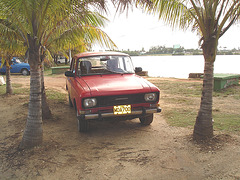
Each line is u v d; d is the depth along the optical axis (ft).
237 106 24.41
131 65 20.93
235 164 11.66
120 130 18.42
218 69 103.04
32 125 15.17
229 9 12.85
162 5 12.86
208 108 14.42
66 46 21.03
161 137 16.31
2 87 43.55
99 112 15.38
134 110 16.26
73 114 23.95
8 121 21.95
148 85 16.84
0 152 14.90
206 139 14.52
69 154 14.16
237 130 16.24
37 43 14.29
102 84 16.72
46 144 15.66
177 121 19.84
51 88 42.52
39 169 12.49
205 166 11.78
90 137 17.07
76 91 16.92
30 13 13.38
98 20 17.35
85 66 19.74
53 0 12.93
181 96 31.48
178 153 13.44
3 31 17.19
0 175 12.11
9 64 35.50
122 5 12.10
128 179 11.19
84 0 14.64
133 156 13.53
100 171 12.04
